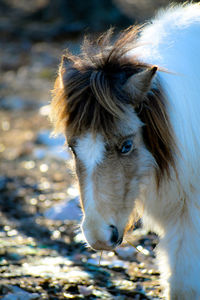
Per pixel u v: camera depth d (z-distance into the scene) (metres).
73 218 9.02
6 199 10.20
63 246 7.93
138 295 5.98
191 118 4.79
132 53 4.91
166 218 5.13
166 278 5.08
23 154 13.16
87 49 5.11
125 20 29.81
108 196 4.31
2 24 32.78
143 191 5.03
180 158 4.73
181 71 4.87
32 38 30.11
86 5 31.44
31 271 6.60
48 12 33.47
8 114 17.39
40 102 18.53
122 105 4.25
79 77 4.49
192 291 4.83
